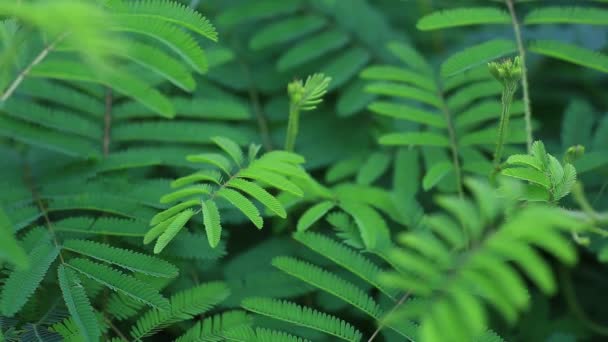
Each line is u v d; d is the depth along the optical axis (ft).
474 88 7.50
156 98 5.88
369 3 10.16
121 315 5.47
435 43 9.70
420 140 7.07
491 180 6.13
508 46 6.65
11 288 4.94
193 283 5.99
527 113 6.58
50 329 5.19
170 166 7.22
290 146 6.46
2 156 6.72
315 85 6.12
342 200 6.48
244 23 9.02
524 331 6.95
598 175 7.07
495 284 3.52
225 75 8.41
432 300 3.89
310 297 6.18
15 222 5.64
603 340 7.50
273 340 5.24
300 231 6.04
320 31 8.80
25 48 5.26
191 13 5.10
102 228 5.64
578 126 7.63
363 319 6.01
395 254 3.62
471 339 5.02
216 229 5.08
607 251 5.01
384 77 7.57
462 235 3.83
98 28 3.42
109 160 6.54
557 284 7.83
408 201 6.58
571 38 8.71
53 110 6.68
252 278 6.22
